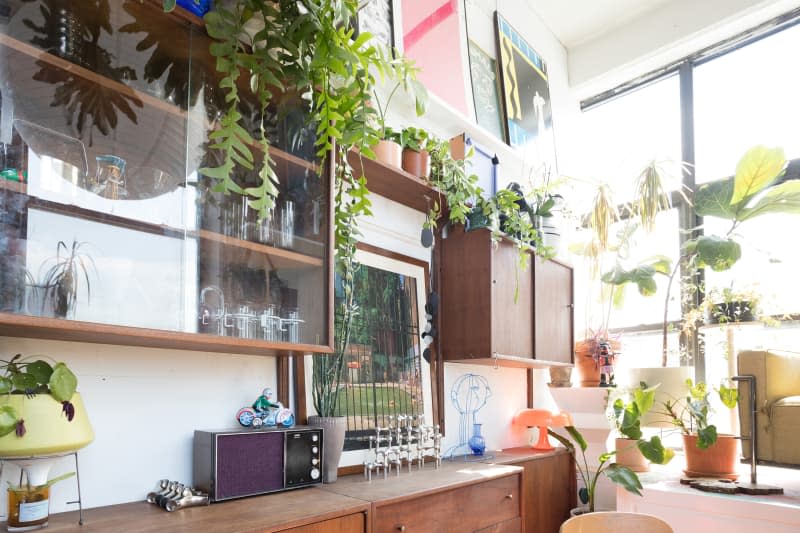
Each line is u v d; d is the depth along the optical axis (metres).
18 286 1.13
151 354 1.63
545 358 3.07
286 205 1.68
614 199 3.90
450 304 2.77
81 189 1.28
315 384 2.07
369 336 2.38
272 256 1.62
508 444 3.23
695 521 2.61
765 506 2.43
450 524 1.91
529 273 3.02
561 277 3.35
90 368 1.50
